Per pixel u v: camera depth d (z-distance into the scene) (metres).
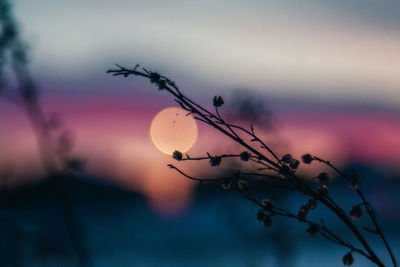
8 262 6.06
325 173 1.78
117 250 15.79
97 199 17.48
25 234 6.27
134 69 1.78
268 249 6.85
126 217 23.33
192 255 13.94
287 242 6.78
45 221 6.49
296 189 1.76
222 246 14.41
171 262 13.52
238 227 6.65
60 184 6.72
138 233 21.03
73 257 6.54
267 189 5.63
